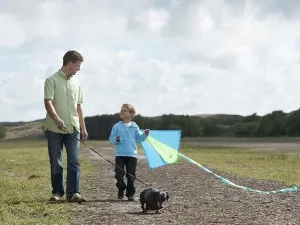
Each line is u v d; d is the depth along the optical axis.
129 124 10.70
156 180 15.20
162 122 100.81
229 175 16.91
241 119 109.06
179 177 16.20
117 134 10.60
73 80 10.50
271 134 88.19
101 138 101.06
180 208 9.52
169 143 10.97
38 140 119.38
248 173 17.75
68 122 10.27
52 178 10.27
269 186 13.44
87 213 8.84
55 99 10.23
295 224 7.94
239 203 10.18
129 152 10.57
